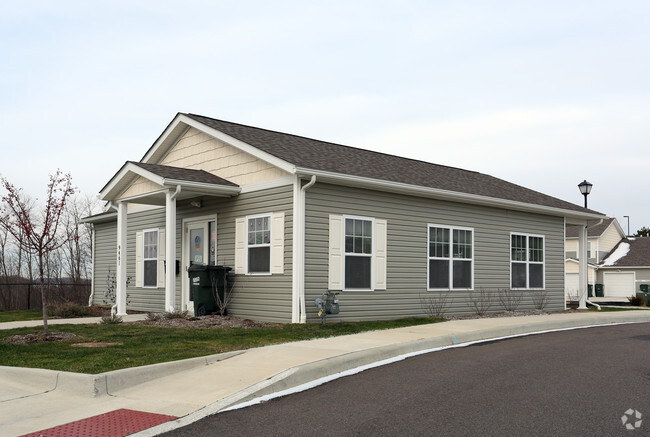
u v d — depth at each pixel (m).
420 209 15.57
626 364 8.80
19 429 5.71
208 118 16.09
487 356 9.48
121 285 15.52
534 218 19.28
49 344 9.73
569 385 7.31
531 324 13.74
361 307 13.95
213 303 14.17
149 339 10.27
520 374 7.99
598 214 20.91
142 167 14.11
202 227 15.50
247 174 14.22
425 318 14.39
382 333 11.39
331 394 6.87
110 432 5.58
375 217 14.42
